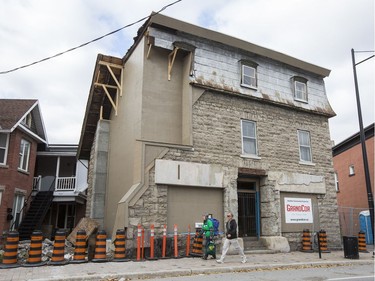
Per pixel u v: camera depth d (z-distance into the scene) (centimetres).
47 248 1352
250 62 1641
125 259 1107
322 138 1828
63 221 2583
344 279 862
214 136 1465
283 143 1666
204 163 1409
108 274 877
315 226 1531
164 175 1297
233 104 1559
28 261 1005
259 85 1655
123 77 1684
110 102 1811
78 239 1093
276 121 1675
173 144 1350
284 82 1764
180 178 1328
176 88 1516
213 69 1538
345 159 2638
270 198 1539
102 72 1683
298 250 1562
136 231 1202
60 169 2717
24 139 2164
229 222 1136
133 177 1326
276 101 1670
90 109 1816
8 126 1906
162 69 1502
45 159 2706
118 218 1233
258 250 1441
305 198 1675
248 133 1591
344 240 1327
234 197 1442
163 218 1266
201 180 1376
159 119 1438
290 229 1578
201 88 1487
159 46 1433
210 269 984
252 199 1578
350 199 2534
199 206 1370
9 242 1010
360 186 2416
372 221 1406
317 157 1773
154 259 1146
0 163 1931
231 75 1583
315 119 1831
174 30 1497
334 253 1494
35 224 2122
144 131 1391
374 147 2261
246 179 1572
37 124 2347
